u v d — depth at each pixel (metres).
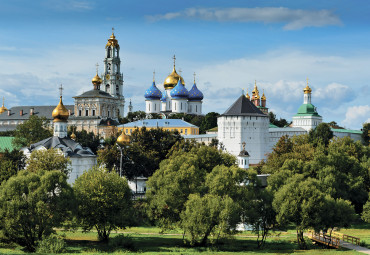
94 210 104.38
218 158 150.88
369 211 121.25
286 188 103.50
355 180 136.25
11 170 137.88
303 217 99.56
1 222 95.62
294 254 92.62
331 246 100.38
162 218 112.50
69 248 98.06
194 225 98.69
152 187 120.50
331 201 103.62
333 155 142.12
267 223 105.19
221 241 104.81
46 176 100.00
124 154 159.75
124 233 117.31
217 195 104.56
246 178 114.19
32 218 96.62
